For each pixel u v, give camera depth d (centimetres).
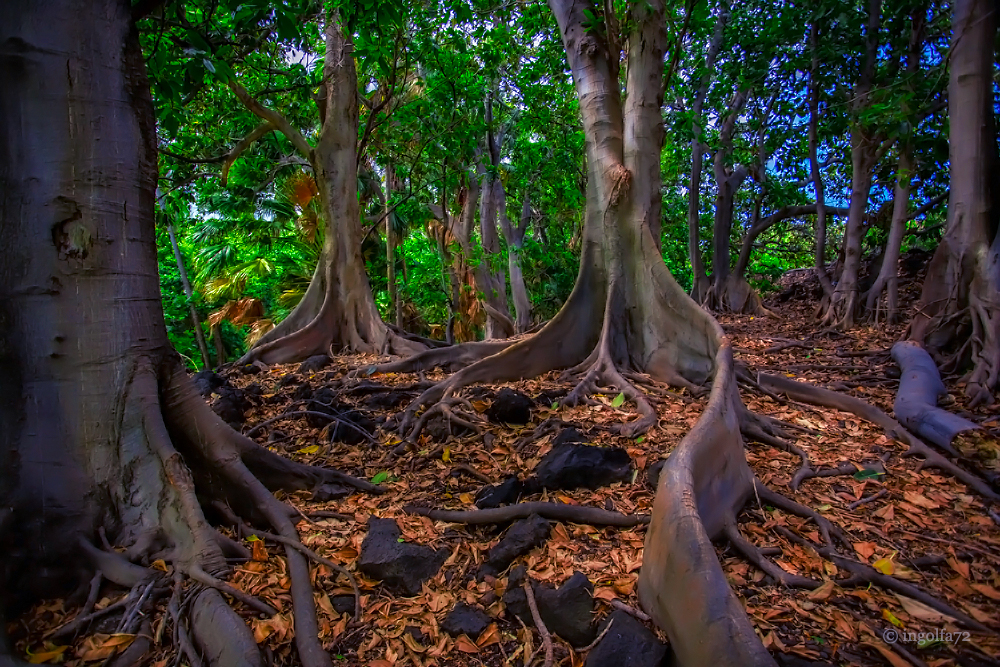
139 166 315
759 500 358
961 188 678
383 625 262
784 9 1099
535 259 1708
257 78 971
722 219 1638
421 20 958
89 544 287
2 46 279
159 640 246
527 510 336
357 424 526
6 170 284
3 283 286
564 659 240
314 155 973
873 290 1107
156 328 327
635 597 270
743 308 1567
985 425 496
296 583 276
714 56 1406
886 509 367
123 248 308
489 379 646
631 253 673
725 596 216
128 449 302
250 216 1466
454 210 1584
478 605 275
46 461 288
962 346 637
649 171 675
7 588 266
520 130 1520
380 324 948
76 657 240
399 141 1275
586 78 698
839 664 229
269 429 537
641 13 657
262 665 219
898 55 1014
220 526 332
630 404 541
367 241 1681
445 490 396
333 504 375
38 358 288
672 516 259
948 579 296
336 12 876
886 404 584
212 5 403
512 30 1238
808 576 294
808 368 773
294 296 1537
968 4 655
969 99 667
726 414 379
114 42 303
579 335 688
